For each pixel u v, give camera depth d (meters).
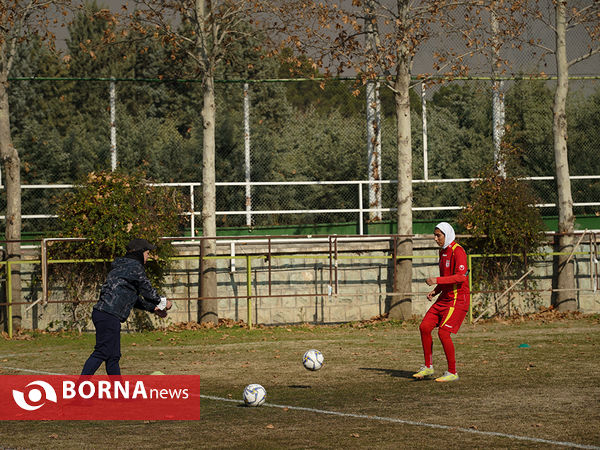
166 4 16.70
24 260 16.08
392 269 17.44
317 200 19.70
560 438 6.21
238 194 19.47
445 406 7.71
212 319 16.64
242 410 7.75
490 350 12.38
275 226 19.41
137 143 19.66
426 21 16.94
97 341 8.23
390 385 9.20
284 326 16.80
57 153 19.78
